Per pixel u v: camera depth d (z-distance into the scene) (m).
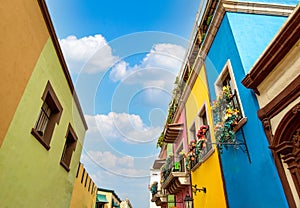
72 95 6.30
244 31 4.37
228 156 4.26
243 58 3.92
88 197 10.95
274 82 3.06
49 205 5.15
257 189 3.14
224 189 4.34
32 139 3.96
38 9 3.88
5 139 3.04
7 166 3.15
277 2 4.95
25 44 3.47
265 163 2.99
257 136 3.25
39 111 4.22
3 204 3.13
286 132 2.71
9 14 2.94
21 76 3.39
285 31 2.74
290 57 2.79
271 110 2.99
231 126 3.89
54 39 4.68
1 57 2.81
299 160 2.46
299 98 2.56
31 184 4.04
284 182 2.61
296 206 2.41
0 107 2.87
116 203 21.59
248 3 4.77
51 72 4.70
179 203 7.95
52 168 5.14
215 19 5.18
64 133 5.89
